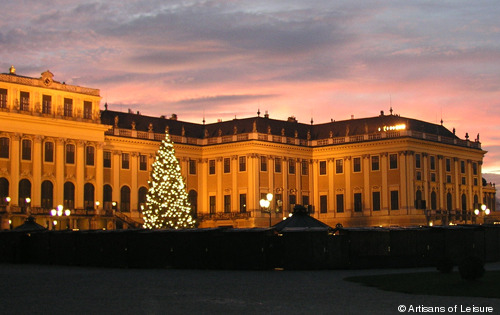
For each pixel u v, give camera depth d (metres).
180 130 142.38
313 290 44.50
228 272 61.78
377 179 135.38
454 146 142.25
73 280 53.06
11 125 113.88
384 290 43.88
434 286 44.59
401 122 135.75
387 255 65.94
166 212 114.69
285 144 139.25
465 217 142.88
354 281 50.22
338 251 64.56
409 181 131.75
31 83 116.50
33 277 56.25
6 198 110.06
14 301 39.41
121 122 134.12
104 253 72.38
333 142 141.75
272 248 65.06
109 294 42.78
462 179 145.25
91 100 124.31
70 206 120.38
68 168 120.69
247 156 135.25
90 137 123.31
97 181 124.06
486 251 72.69
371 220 135.50
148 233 70.00
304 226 67.12
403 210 131.75
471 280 46.31
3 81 113.25
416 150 134.00
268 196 85.88
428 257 67.81
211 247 66.94
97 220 122.25
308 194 143.88
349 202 138.88
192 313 34.62
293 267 64.25
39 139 116.69
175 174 116.50
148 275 58.25
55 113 119.00
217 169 140.00
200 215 140.00
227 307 36.69
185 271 63.53
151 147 134.62
